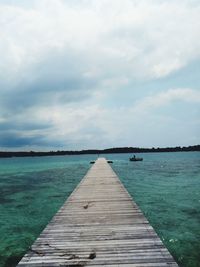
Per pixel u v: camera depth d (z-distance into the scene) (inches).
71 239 241.3
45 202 725.9
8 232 471.5
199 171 1627.7
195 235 432.1
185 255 357.7
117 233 255.9
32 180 1268.5
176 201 700.7
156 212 583.5
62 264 192.2
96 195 453.7
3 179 1342.3
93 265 190.4
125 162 2822.3
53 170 1950.1
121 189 510.0
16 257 367.9
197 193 821.2
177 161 2952.8
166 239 415.8
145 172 1574.8
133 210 345.7
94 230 266.1
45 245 227.6
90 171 890.1
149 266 188.2
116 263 193.0
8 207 669.9
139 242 231.8
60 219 308.3
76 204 387.2
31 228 494.3
